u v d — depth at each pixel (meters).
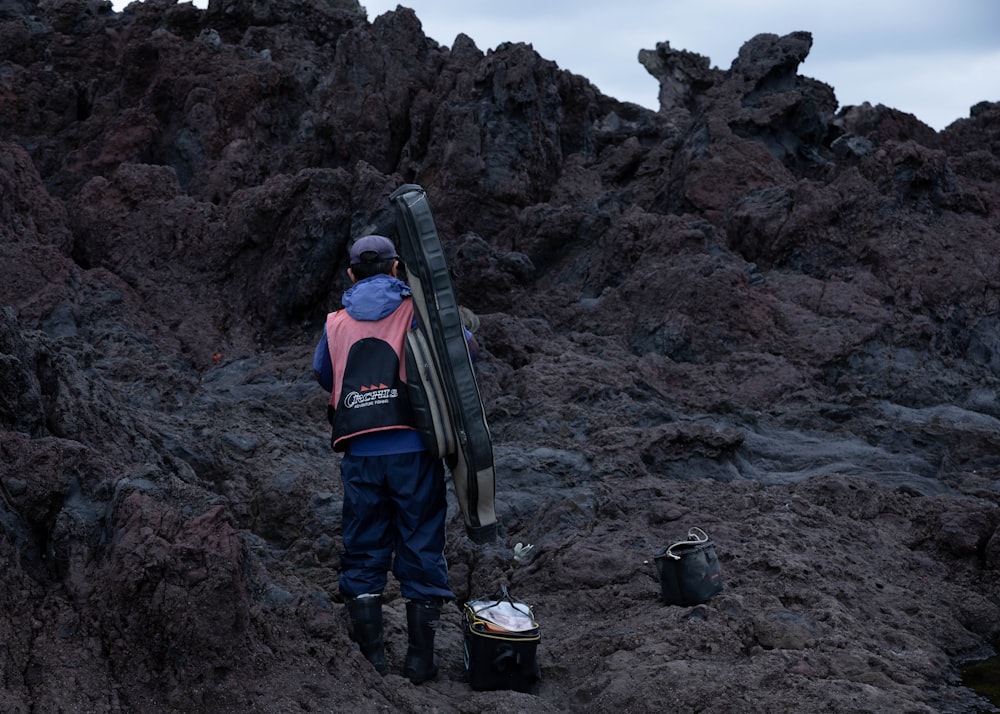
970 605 5.19
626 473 6.80
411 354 3.80
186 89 15.31
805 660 4.06
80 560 3.64
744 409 8.86
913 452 8.20
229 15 20.53
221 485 6.31
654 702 3.79
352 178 11.84
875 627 4.73
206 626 3.36
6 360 4.18
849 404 9.10
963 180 13.27
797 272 11.86
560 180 14.68
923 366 10.20
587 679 4.07
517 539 5.91
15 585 3.49
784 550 5.34
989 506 6.21
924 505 6.43
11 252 10.23
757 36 14.98
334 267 11.54
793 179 13.48
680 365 9.95
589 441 7.31
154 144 15.10
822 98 16.92
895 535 6.08
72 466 3.86
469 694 3.90
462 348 3.78
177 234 11.98
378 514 3.90
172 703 3.27
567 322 11.42
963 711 3.94
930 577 5.55
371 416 3.80
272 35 19.98
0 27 18.45
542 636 4.59
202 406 7.86
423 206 3.79
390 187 11.59
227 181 14.05
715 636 4.27
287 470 6.44
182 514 3.72
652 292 11.03
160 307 11.35
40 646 3.34
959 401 9.50
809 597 4.77
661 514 5.73
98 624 3.43
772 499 6.19
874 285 11.31
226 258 11.79
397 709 3.55
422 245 3.77
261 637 3.55
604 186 15.16
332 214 11.42
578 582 5.07
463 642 4.37
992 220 12.53
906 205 12.20
